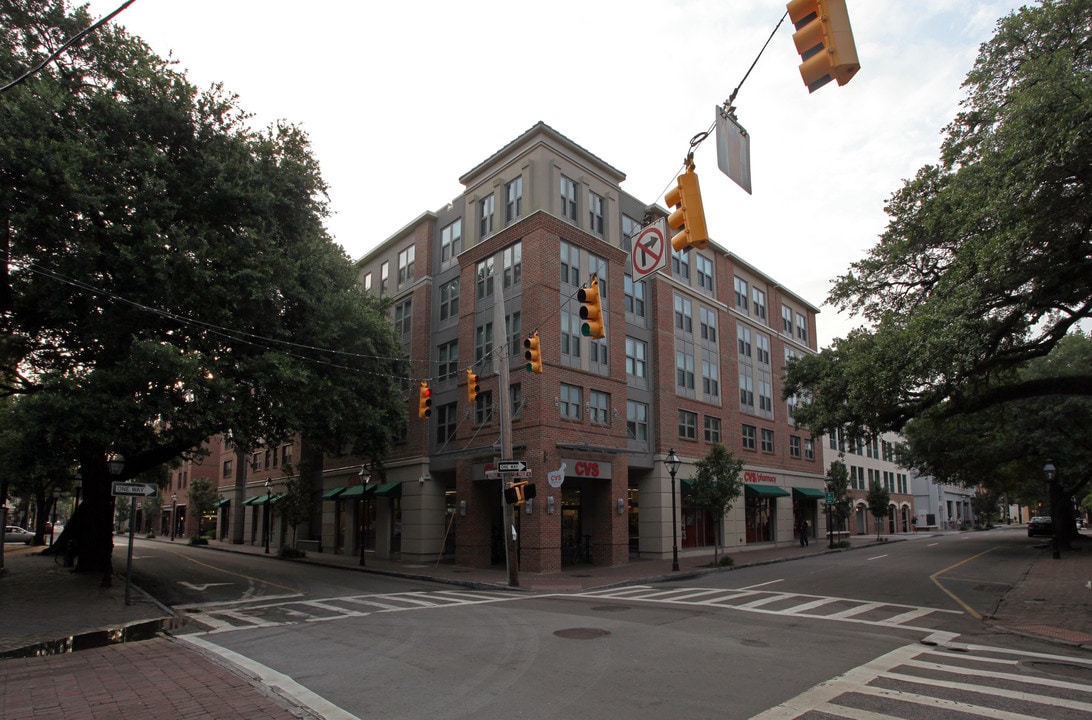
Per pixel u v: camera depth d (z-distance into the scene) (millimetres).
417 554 29906
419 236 33406
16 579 21094
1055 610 13758
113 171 16156
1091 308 14602
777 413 42062
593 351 27781
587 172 28938
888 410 17578
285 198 19672
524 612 14406
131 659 9695
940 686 7695
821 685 7738
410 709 6922
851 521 55000
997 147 13141
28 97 14930
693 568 26125
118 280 16891
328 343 21453
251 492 48781
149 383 16422
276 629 12352
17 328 19000
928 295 16969
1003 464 42469
